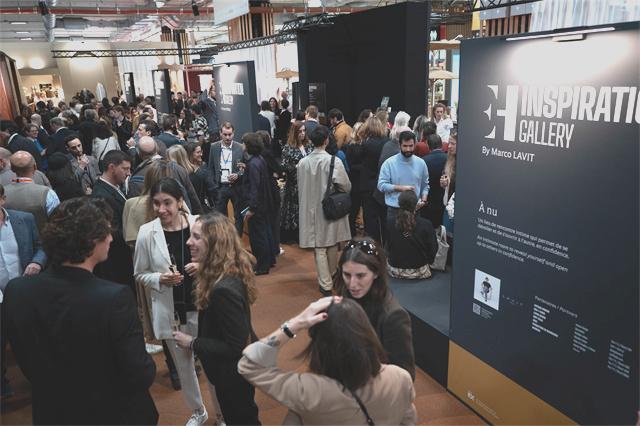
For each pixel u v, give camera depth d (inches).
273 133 372.5
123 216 119.0
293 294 181.2
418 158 167.0
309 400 52.1
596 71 73.6
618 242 74.0
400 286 143.7
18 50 713.6
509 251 95.0
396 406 54.7
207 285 79.6
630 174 70.9
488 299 102.1
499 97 92.4
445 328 120.3
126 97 708.0
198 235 80.7
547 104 82.7
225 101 297.9
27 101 711.1
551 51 80.6
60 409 63.1
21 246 117.0
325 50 376.8
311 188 163.5
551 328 87.9
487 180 98.1
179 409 118.0
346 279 74.6
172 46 722.2
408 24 284.7
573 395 85.3
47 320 60.5
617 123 71.6
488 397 106.0
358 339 51.5
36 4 484.4
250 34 486.0
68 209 62.3
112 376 64.1
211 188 218.5
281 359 137.2
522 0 220.1
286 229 227.8
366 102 337.4
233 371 78.2
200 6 532.1
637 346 73.4
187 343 83.6
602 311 78.0
